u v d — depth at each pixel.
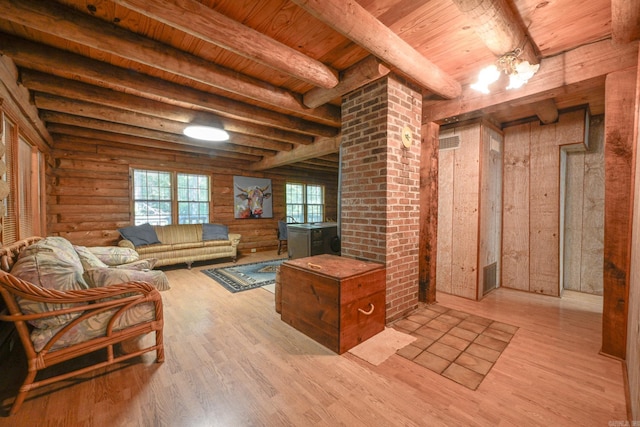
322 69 2.30
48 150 4.00
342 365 1.89
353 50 2.20
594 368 1.83
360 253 2.75
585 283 3.51
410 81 2.72
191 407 1.49
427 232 3.02
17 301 1.45
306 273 2.29
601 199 3.39
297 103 2.97
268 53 1.97
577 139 3.19
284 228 6.54
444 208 3.49
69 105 2.96
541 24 1.84
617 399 1.54
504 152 3.77
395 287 2.60
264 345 2.16
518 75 2.16
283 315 2.60
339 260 2.64
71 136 4.48
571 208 3.58
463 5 1.53
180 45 2.10
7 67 2.10
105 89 2.77
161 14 1.55
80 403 1.51
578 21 1.81
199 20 1.64
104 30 1.81
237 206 6.57
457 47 2.17
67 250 2.12
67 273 1.65
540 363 1.89
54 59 2.10
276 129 4.27
